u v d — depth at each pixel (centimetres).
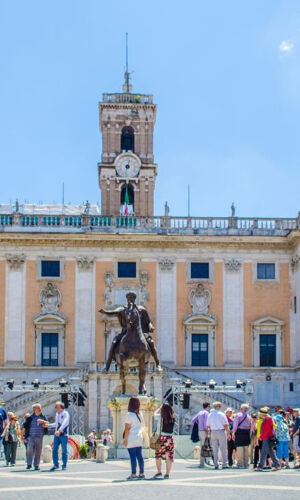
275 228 7112
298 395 6825
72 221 7056
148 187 8000
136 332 3284
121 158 8006
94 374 6031
